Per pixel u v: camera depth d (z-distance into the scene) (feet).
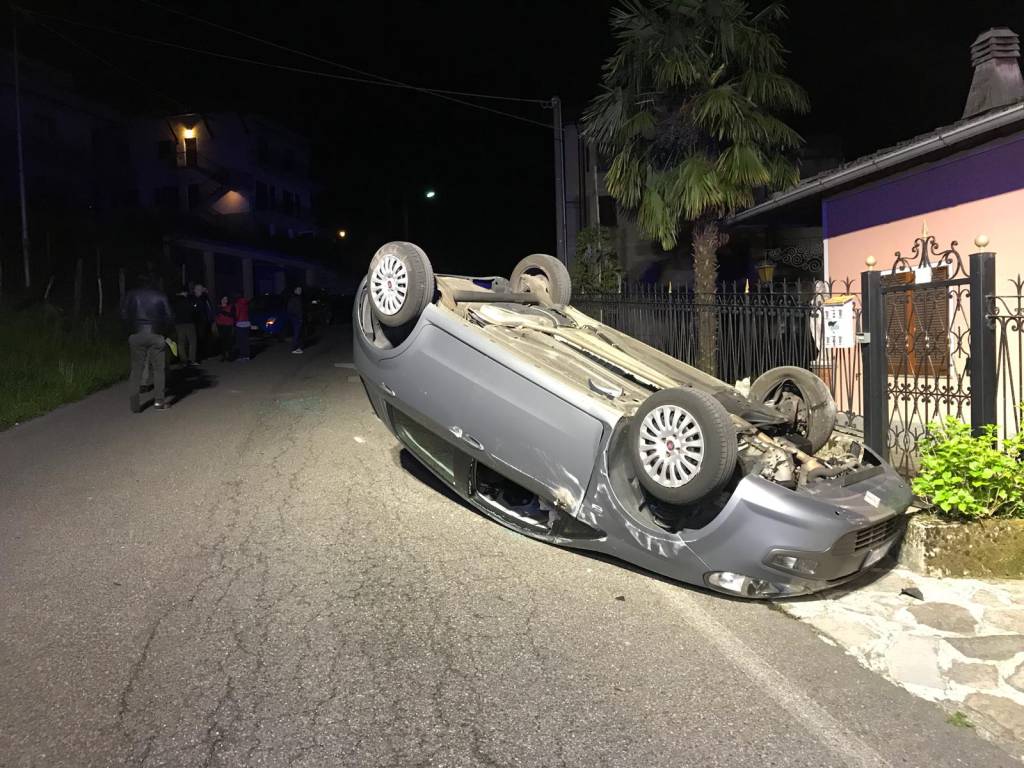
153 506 20.63
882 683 11.98
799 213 36.65
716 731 10.66
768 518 13.89
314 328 83.41
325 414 32.94
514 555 17.21
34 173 96.89
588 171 66.13
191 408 34.88
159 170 130.31
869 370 19.98
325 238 168.55
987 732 10.69
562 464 16.06
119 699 11.39
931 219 27.17
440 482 22.79
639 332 37.68
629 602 14.87
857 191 30.91
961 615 14.30
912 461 19.89
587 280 59.21
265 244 127.85
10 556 17.07
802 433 18.81
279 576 16.02
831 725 10.82
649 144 37.76
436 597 15.03
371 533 18.58
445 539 18.20
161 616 14.15
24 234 61.87
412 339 18.31
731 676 12.16
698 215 35.81
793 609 14.64
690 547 14.57
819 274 52.85
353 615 14.24
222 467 24.54
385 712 11.10
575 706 11.27
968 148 25.20
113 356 49.19
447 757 10.07
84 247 69.92
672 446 14.39
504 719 10.94
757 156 34.78
